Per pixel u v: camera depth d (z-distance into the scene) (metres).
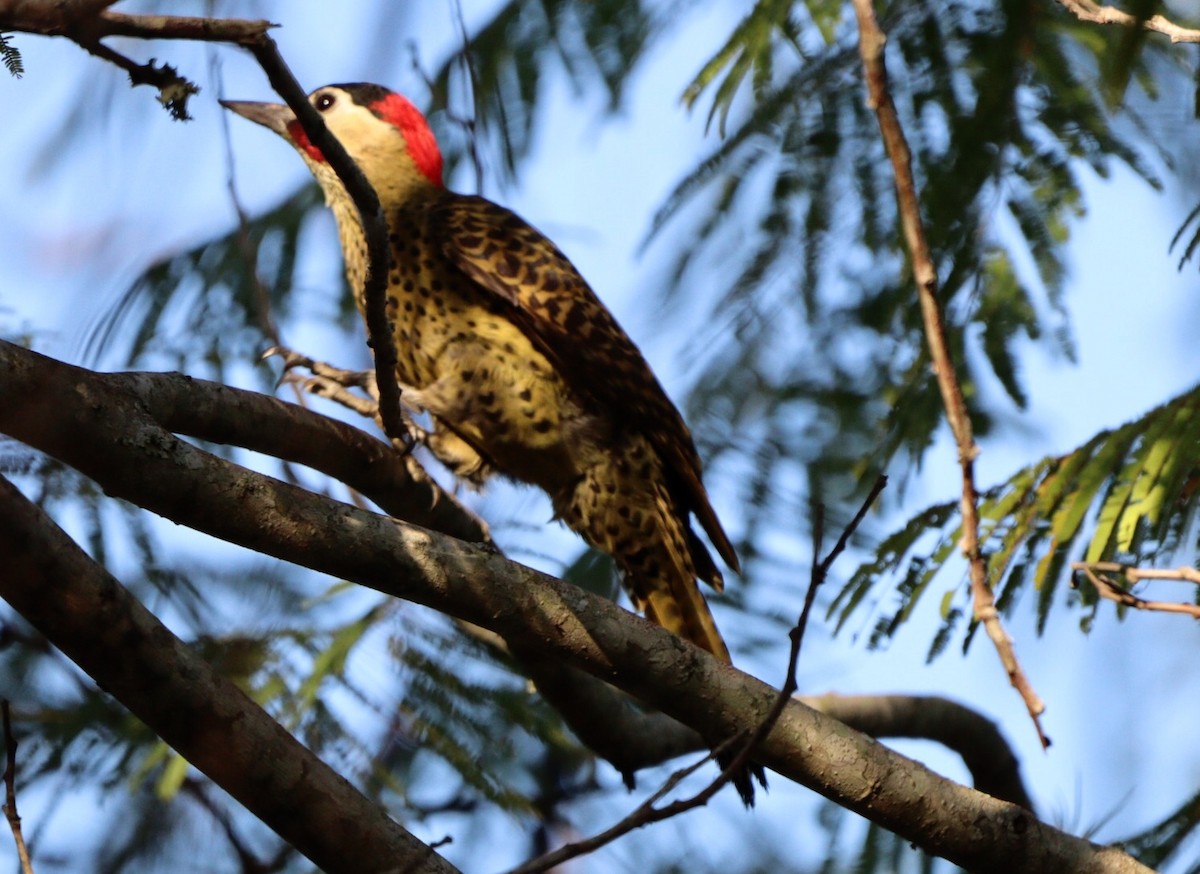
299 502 6.91
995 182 9.97
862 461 10.60
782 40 10.36
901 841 10.97
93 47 5.96
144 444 6.62
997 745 11.53
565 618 7.29
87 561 6.46
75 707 9.79
